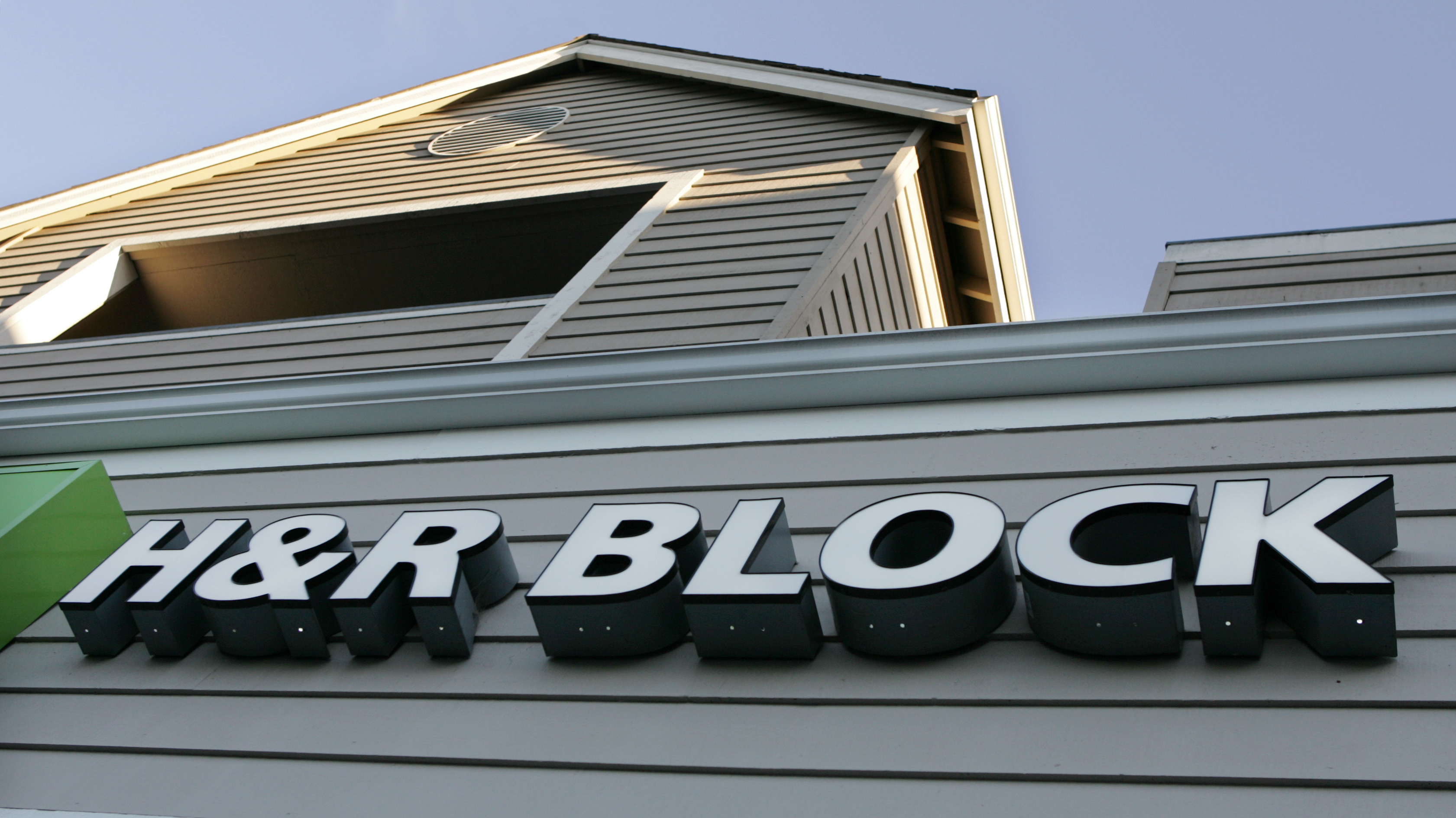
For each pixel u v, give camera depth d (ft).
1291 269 16.28
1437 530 7.68
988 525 7.89
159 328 28.55
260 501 12.19
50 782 8.39
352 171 28.73
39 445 14.28
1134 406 10.01
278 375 18.99
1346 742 6.20
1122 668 7.11
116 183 29.25
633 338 17.49
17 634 10.38
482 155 27.71
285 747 8.20
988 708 7.09
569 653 8.45
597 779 7.30
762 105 27.25
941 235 26.00
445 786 7.54
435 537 10.05
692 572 8.74
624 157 25.79
